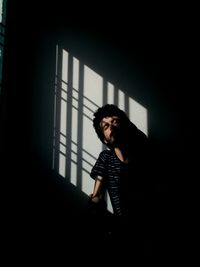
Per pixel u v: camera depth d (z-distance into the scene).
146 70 2.41
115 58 2.43
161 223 1.65
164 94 2.38
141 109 2.38
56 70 2.43
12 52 2.42
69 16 2.48
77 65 2.43
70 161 2.35
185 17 2.44
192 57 2.40
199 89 2.36
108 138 1.85
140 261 1.59
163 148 2.33
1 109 2.35
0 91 2.37
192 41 2.41
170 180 2.28
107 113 1.86
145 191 1.64
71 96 2.40
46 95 2.41
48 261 2.23
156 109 2.37
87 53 2.44
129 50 2.43
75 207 2.31
